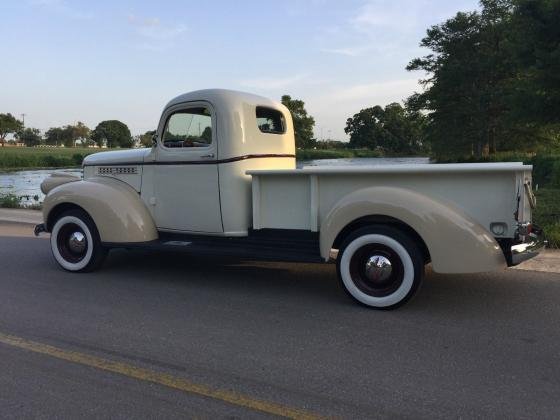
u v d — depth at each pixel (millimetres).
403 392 3465
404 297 5098
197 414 3221
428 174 5004
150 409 3287
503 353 4109
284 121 6965
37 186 25672
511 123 29266
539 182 22719
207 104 6191
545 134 41000
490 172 4789
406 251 5039
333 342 4387
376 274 5219
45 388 3578
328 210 5477
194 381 3668
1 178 32906
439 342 4359
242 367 3895
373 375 3730
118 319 5047
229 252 5887
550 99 24312
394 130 101312
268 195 5832
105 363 3982
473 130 42781
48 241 9781
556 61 21984
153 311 5301
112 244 6590
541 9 22344
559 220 9727
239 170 6109
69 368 3900
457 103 43594
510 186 4789
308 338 4488
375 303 5219
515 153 41250
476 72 40938
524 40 23984
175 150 6422
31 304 5555
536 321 4875
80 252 6961
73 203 6773
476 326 4750
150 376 3752
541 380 3625
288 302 5594
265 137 6508
